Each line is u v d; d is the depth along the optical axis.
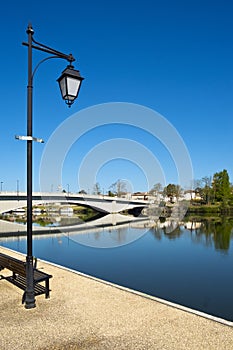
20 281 7.05
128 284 10.90
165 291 9.99
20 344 4.33
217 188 59.28
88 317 5.35
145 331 4.75
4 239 24.91
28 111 5.99
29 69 5.99
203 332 4.70
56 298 6.43
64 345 4.30
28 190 5.98
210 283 11.09
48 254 17.22
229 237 25.12
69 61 6.15
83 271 13.07
